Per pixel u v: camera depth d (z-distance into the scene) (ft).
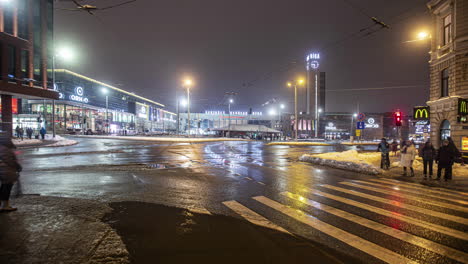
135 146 94.22
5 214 16.70
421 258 12.28
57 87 193.36
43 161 49.47
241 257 11.75
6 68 103.09
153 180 30.58
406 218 18.02
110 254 11.67
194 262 11.10
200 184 28.81
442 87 58.23
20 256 11.23
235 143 136.15
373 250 13.02
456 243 14.01
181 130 377.91
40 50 118.83
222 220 16.98
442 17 57.98
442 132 57.77
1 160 16.84
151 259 11.30
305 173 38.09
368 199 23.21
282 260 11.59
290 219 17.47
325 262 11.54
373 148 113.09
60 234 13.69
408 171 42.09
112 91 289.12
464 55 51.37
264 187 27.73
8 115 107.65
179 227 15.44
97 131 203.00
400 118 53.42
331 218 17.80
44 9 120.78
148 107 375.45
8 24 105.09
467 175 38.42
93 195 22.67
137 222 16.06
